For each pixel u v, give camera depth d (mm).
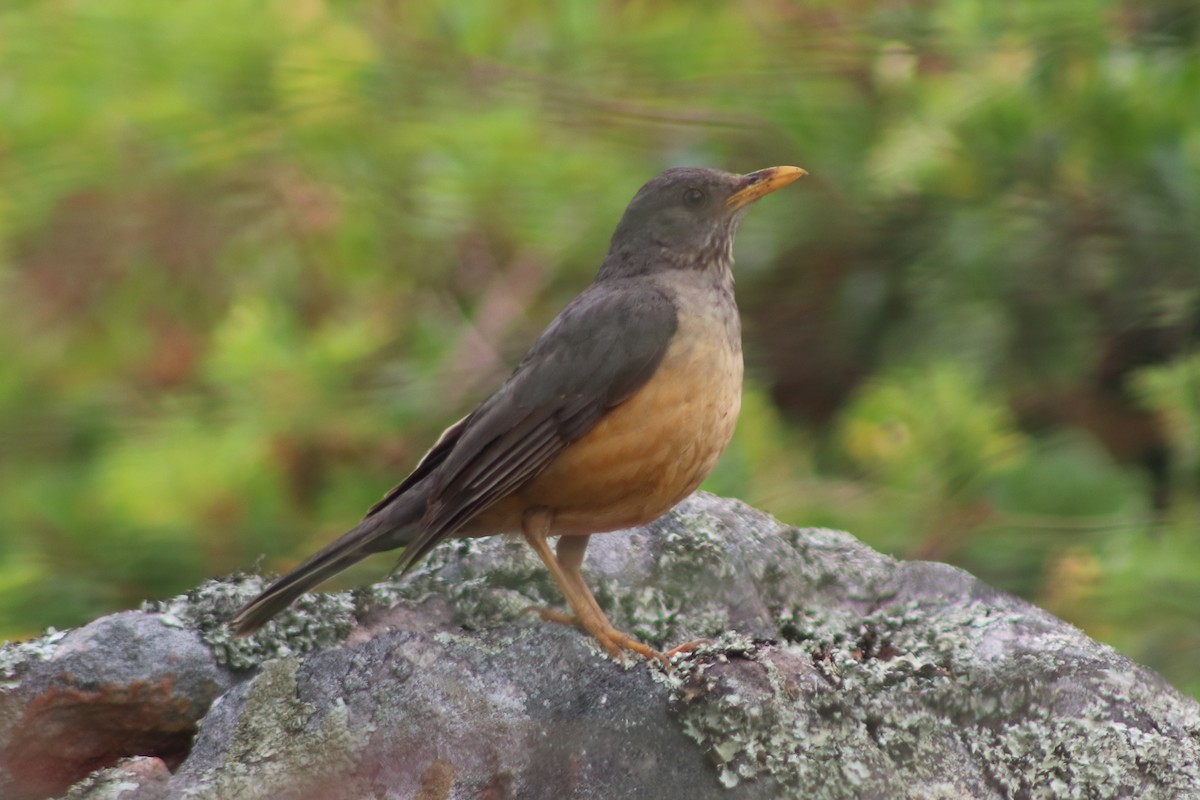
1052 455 11188
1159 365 12242
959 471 11047
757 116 12547
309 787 6145
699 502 8398
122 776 6227
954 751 6418
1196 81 12453
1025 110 12523
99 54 12695
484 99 12672
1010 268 12281
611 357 7406
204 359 12703
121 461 10961
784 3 12828
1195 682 9586
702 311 7719
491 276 13156
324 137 12719
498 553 7875
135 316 13008
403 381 12266
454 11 13016
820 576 7863
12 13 12734
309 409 11734
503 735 6293
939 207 12484
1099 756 6500
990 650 7176
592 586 7742
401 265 13188
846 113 12703
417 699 6383
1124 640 9898
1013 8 12383
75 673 6660
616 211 12477
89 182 12883
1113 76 12461
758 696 6305
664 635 7523
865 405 11625
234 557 10375
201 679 6816
